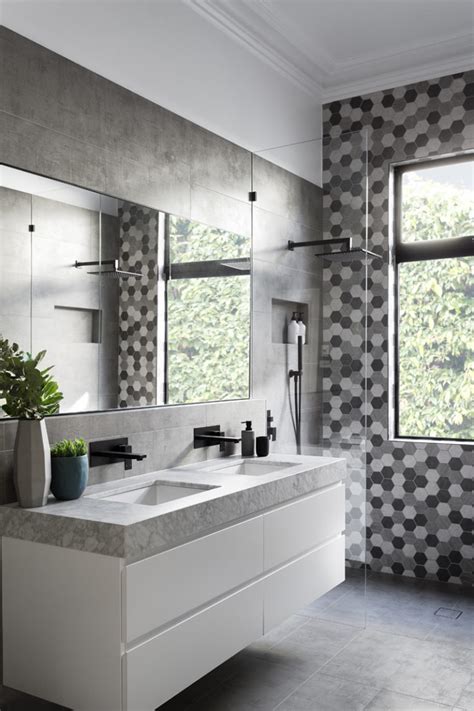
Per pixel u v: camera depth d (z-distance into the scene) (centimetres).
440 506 417
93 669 204
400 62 416
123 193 286
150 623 207
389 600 378
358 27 381
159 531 209
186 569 223
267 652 304
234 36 362
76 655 207
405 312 445
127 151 289
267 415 371
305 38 391
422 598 382
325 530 322
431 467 420
